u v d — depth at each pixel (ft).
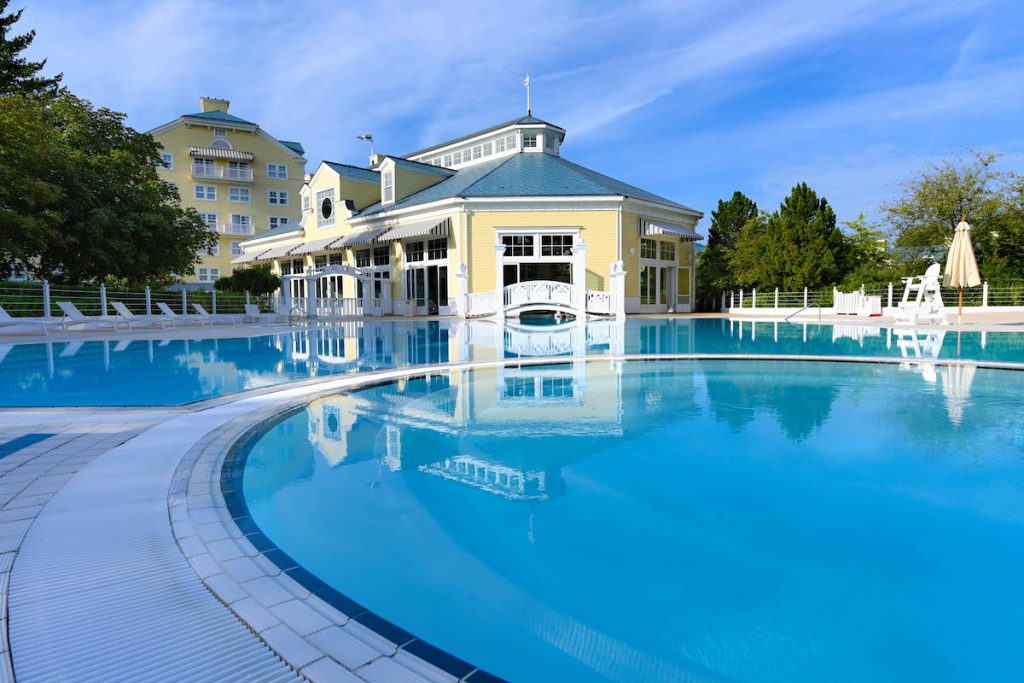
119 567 8.36
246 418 19.29
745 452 16.22
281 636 6.69
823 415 20.85
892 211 109.50
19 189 65.16
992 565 9.45
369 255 110.73
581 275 84.58
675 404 23.09
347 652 6.42
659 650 7.15
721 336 54.03
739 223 134.82
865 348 41.96
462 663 6.35
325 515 11.43
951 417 20.29
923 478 13.91
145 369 33.32
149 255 88.79
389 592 8.39
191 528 9.89
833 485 13.44
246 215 178.09
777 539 10.52
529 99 114.83
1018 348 40.83
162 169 166.61
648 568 9.32
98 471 13.16
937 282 59.77
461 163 120.26
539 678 6.54
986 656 7.09
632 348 44.11
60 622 6.91
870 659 7.02
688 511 11.86
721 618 7.88
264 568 8.49
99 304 69.97
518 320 82.69
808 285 98.84
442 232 91.56
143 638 6.62
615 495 12.82
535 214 90.63
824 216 103.60
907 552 10.02
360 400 24.20
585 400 24.17
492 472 14.48
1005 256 95.55
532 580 8.88
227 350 44.14
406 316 96.53
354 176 116.37
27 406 21.27
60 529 9.72
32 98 81.92
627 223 93.09
